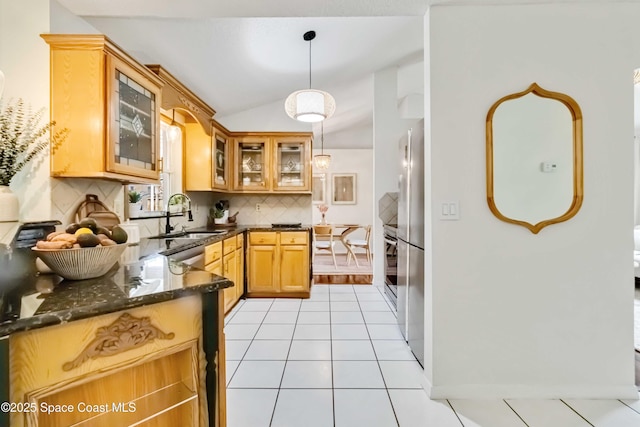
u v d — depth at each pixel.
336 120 6.26
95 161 1.76
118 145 1.86
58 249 1.12
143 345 1.00
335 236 6.26
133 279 1.20
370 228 6.13
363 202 7.80
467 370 1.93
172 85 2.72
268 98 4.26
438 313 1.93
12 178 1.68
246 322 3.08
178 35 2.48
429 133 1.94
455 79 1.91
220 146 3.99
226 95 3.76
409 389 1.99
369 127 7.71
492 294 1.93
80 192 1.97
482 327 1.93
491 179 1.91
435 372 1.93
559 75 1.91
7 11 1.74
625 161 1.90
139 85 2.06
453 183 1.92
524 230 1.92
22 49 1.74
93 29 2.11
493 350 1.93
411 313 2.46
